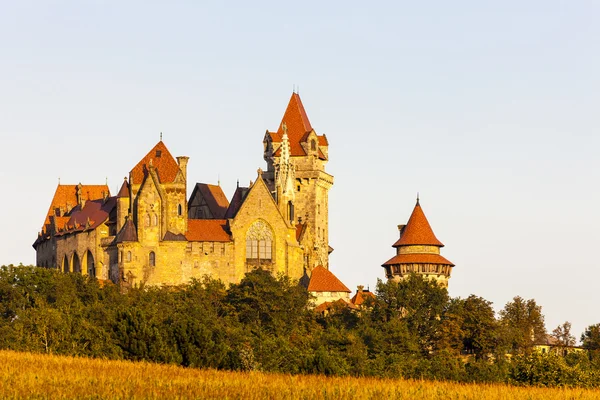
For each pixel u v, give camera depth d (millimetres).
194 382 198375
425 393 198750
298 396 188875
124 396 183625
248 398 185500
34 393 184000
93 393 184625
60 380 195000
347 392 194250
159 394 185875
